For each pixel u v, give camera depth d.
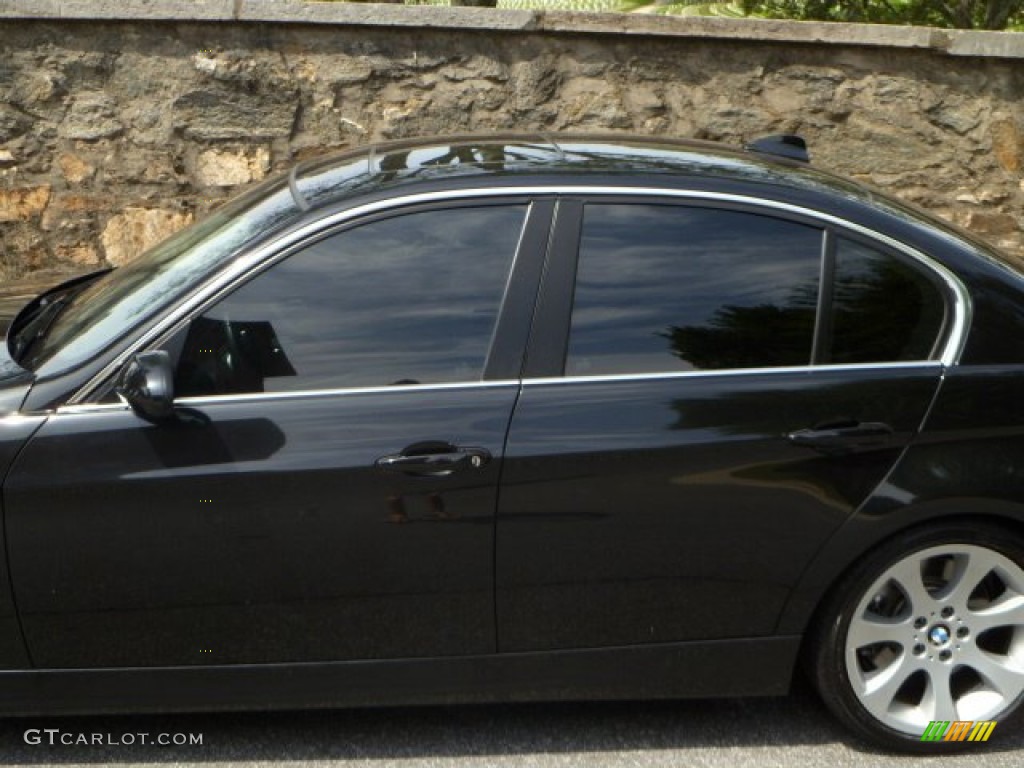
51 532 4.25
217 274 4.43
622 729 4.96
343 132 9.16
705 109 9.43
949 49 9.35
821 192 4.71
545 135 5.46
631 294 4.48
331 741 4.86
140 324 4.38
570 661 4.53
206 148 9.05
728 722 5.03
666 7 14.19
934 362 4.54
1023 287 4.65
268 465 4.26
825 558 4.49
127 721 4.98
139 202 9.05
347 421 4.30
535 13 9.06
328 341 4.39
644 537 4.40
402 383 4.37
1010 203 9.73
